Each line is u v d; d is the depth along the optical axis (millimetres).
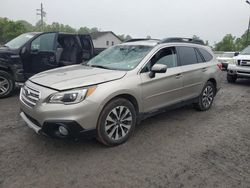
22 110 3975
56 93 3406
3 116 5242
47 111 3371
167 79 4648
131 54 4652
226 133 4672
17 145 3910
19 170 3227
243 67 10133
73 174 3172
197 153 3820
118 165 3412
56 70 4449
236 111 6164
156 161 3543
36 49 7141
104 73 3975
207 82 5926
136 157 3641
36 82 3775
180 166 3430
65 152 3725
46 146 3896
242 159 3680
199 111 6039
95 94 3537
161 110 4707
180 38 5430
